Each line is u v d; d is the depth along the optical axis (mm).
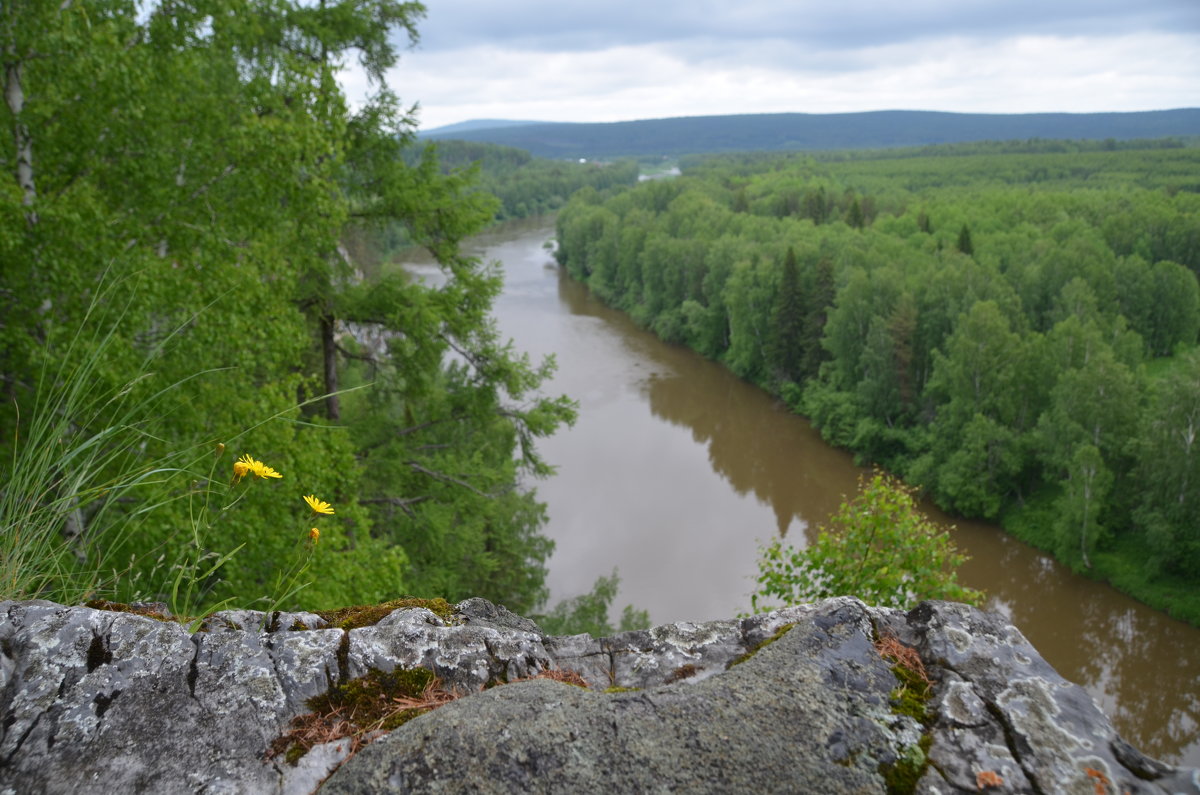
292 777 1864
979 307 38781
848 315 46562
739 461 41562
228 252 8195
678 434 44469
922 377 44688
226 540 6645
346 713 2059
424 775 1716
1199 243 71938
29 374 6465
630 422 45812
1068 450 34781
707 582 29641
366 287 12977
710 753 1761
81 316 6438
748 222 86438
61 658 2088
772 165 195125
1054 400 37125
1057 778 1749
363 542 9023
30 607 2201
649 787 1690
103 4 7738
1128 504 33656
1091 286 54812
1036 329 54219
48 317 6395
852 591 10078
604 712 1858
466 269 13461
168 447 6156
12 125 7066
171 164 7984
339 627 2488
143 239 7562
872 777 1750
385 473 13336
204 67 8836
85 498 2686
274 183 8539
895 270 50125
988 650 2123
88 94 7180
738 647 2420
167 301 7012
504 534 18594
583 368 55312
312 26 11312
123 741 1922
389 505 13828
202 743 1938
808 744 1802
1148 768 1778
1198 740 23594
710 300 58062
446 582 14148
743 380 54750
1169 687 25859
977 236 74875
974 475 36938
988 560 33875
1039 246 64688
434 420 14266
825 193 118188
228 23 8719
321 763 1898
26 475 2580
